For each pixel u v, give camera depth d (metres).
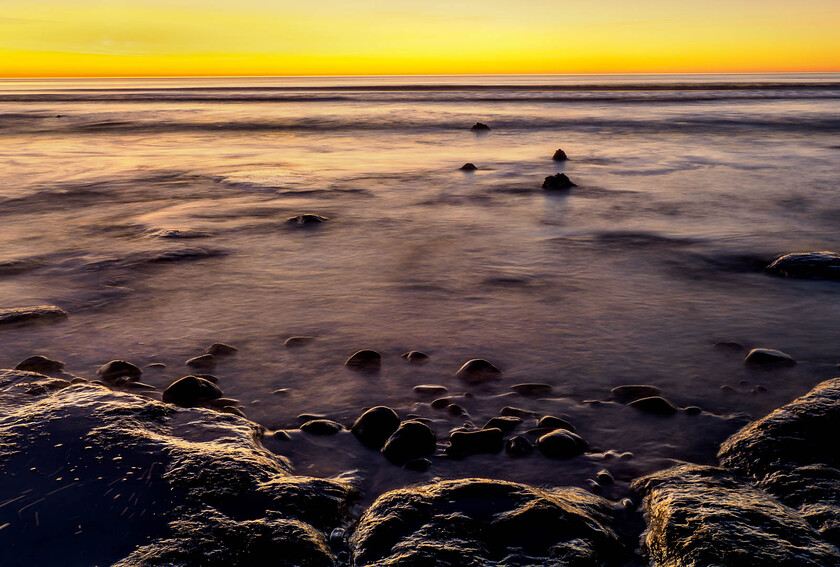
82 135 21.86
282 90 84.62
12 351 4.13
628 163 13.94
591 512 2.45
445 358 4.02
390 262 6.29
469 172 12.70
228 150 17.23
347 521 2.44
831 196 9.88
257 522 2.28
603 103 39.97
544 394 3.53
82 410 3.06
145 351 4.14
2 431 2.81
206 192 10.59
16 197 10.11
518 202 9.57
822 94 50.03
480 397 3.51
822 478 2.56
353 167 13.55
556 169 13.09
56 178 12.12
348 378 3.76
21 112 35.22
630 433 3.13
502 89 73.31
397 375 3.79
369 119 27.98
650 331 4.43
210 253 6.64
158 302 5.11
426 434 3.02
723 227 7.77
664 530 2.29
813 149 16.23
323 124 25.73
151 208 9.17
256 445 2.91
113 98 56.12
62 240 7.21
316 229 7.76
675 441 3.06
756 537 2.16
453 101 44.59
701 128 22.44
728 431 3.14
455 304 5.03
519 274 5.84
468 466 2.87
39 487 2.40
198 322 4.66
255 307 4.98
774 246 6.80
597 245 6.92
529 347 4.17
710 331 4.43
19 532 2.16
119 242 7.10
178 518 2.27
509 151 16.47
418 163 14.20
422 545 2.16
